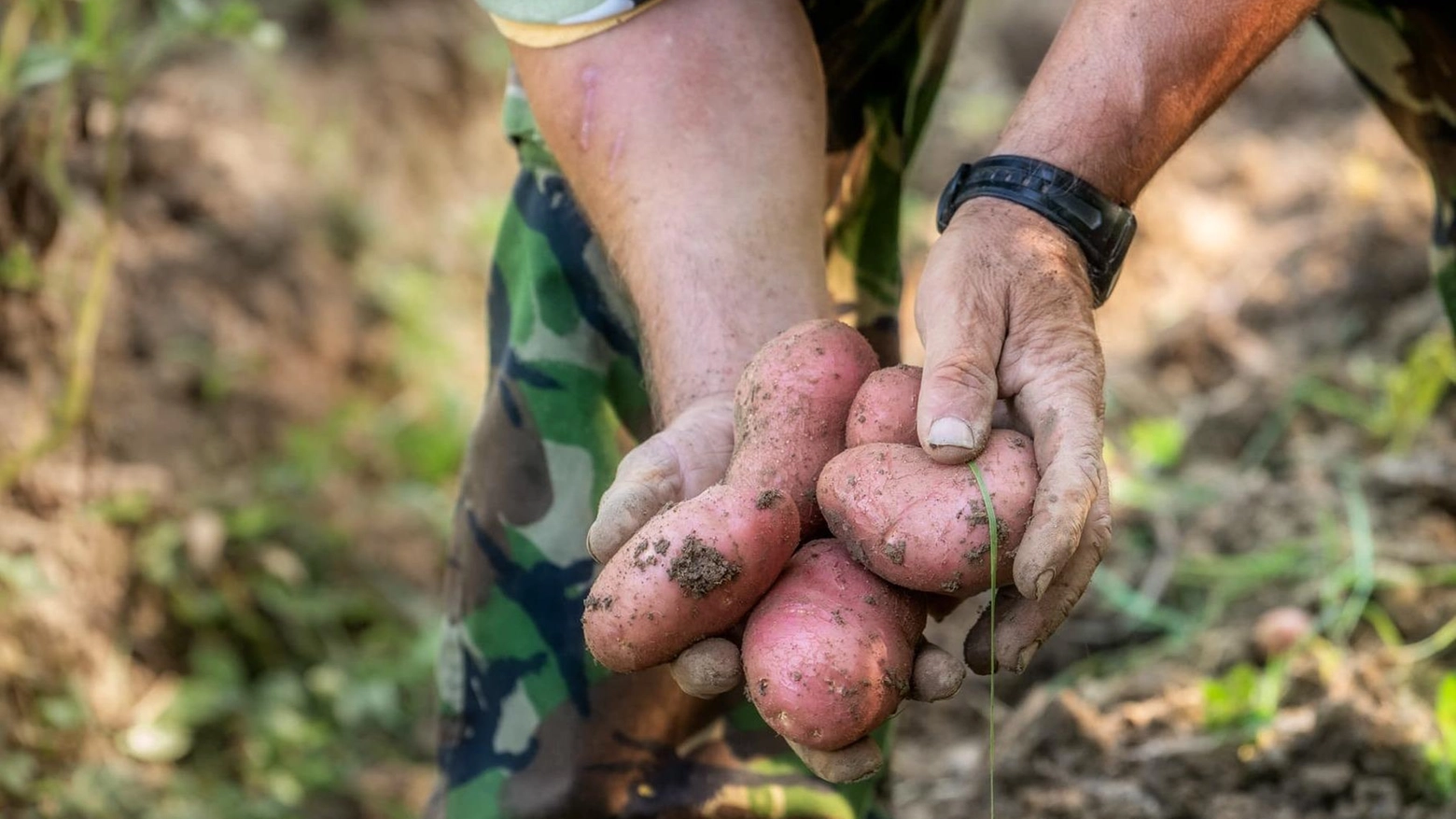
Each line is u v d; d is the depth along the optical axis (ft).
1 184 9.77
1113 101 4.75
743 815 6.12
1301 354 13.75
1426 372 11.35
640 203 5.28
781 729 4.17
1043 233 4.60
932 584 4.19
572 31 5.31
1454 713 7.76
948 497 4.16
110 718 9.99
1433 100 6.54
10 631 9.62
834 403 4.58
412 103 15.96
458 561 6.30
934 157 19.08
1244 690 8.29
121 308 11.87
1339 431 11.91
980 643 4.33
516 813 6.06
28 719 9.49
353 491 12.33
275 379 12.60
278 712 10.45
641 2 5.27
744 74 5.36
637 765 6.09
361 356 13.55
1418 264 13.87
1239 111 19.39
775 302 5.19
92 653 10.11
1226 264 16.24
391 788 10.18
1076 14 4.93
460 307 14.96
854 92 6.38
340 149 14.66
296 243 13.50
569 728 6.05
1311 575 9.95
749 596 4.22
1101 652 10.36
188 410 11.82
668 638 4.21
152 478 11.09
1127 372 14.29
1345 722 7.78
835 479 4.31
